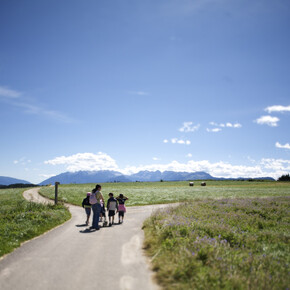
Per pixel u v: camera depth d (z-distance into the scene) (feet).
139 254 29.17
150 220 48.32
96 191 48.47
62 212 65.98
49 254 29.22
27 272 23.21
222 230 37.27
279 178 409.69
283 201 82.43
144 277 21.88
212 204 74.38
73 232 43.37
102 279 21.45
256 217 52.65
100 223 55.52
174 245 28.94
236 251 27.17
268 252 28.32
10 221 49.21
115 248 31.96
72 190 195.00
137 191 184.96
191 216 49.98
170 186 281.54
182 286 18.97
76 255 28.73
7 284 20.51
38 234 40.86
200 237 32.17
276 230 42.50
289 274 21.36
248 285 18.39
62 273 22.93
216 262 22.62
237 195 143.84
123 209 56.08
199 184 322.14
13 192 195.00
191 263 22.25
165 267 22.80
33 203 74.02
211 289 18.11
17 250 31.09
